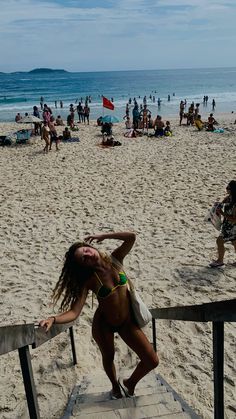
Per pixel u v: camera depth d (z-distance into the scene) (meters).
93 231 8.88
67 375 4.35
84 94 79.12
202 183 12.44
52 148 18.97
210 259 7.28
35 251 7.90
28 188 12.64
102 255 2.85
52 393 4.06
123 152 17.70
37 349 4.83
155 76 197.25
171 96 68.00
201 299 5.95
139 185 12.56
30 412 2.16
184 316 2.29
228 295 6.02
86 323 5.42
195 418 2.80
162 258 7.39
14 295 6.25
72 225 9.31
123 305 2.88
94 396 3.37
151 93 77.06
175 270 6.90
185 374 4.34
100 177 13.69
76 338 5.05
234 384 4.11
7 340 1.81
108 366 3.15
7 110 46.56
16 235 8.80
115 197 11.43
